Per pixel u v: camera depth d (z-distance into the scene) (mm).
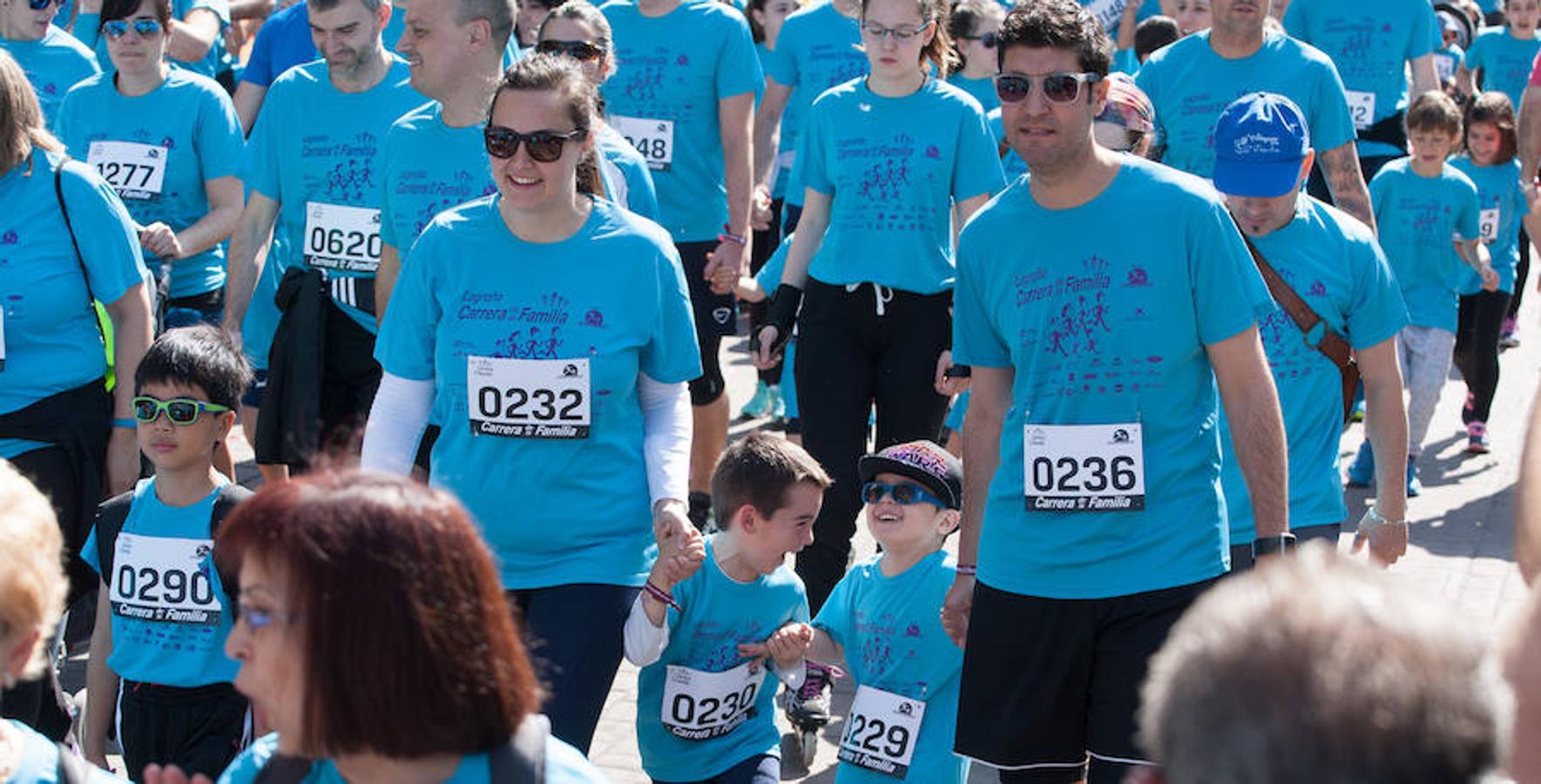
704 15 9031
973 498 5105
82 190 6109
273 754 2877
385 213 6496
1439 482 10336
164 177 8297
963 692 4961
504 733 2637
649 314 5133
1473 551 8969
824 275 7539
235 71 11656
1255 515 4715
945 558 5641
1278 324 5750
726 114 8977
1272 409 4645
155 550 5258
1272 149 5602
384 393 5293
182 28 10617
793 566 8242
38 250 6043
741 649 5539
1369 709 1852
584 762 2766
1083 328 4633
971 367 5012
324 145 7234
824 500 7363
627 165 6699
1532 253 16609
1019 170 9070
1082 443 4664
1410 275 10078
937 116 7430
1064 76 4441
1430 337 10039
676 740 5594
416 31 6207
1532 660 2186
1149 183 4594
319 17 7082
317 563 2500
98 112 8375
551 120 4945
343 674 2498
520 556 5125
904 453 5648
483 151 6301
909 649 5617
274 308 8070
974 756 4957
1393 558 5891
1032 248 4684
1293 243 5715
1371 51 11211
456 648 2537
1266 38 7867
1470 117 10734
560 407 5043
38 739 3125
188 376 5199
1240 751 1881
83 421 6168
